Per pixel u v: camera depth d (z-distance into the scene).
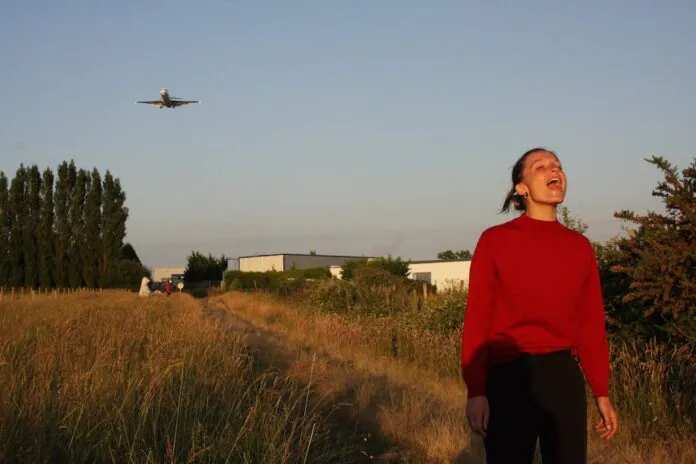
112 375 6.52
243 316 25.52
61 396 5.55
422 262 37.47
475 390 3.02
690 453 5.33
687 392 6.29
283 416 5.91
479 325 3.03
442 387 9.05
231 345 10.21
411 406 7.21
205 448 4.82
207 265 85.88
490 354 3.07
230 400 6.47
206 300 46.06
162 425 5.45
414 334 12.22
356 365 10.84
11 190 50.62
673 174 7.08
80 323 12.24
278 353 12.34
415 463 5.71
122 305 20.86
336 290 21.44
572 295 2.99
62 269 51.72
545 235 3.06
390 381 9.37
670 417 6.04
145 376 6.67
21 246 50.75
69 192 52.78
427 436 6.28
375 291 20.27
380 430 6.75
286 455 4.95
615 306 7.95
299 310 22.69
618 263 7.76
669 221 7.23
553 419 2.94
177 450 5.02
